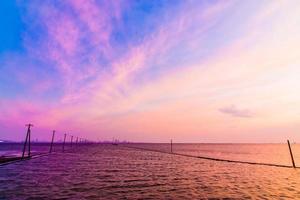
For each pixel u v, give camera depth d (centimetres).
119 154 8675
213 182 2781
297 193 2175
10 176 3067
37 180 2761
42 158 6203
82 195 1995
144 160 6059
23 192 2095
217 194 2098
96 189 2256
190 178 3088
